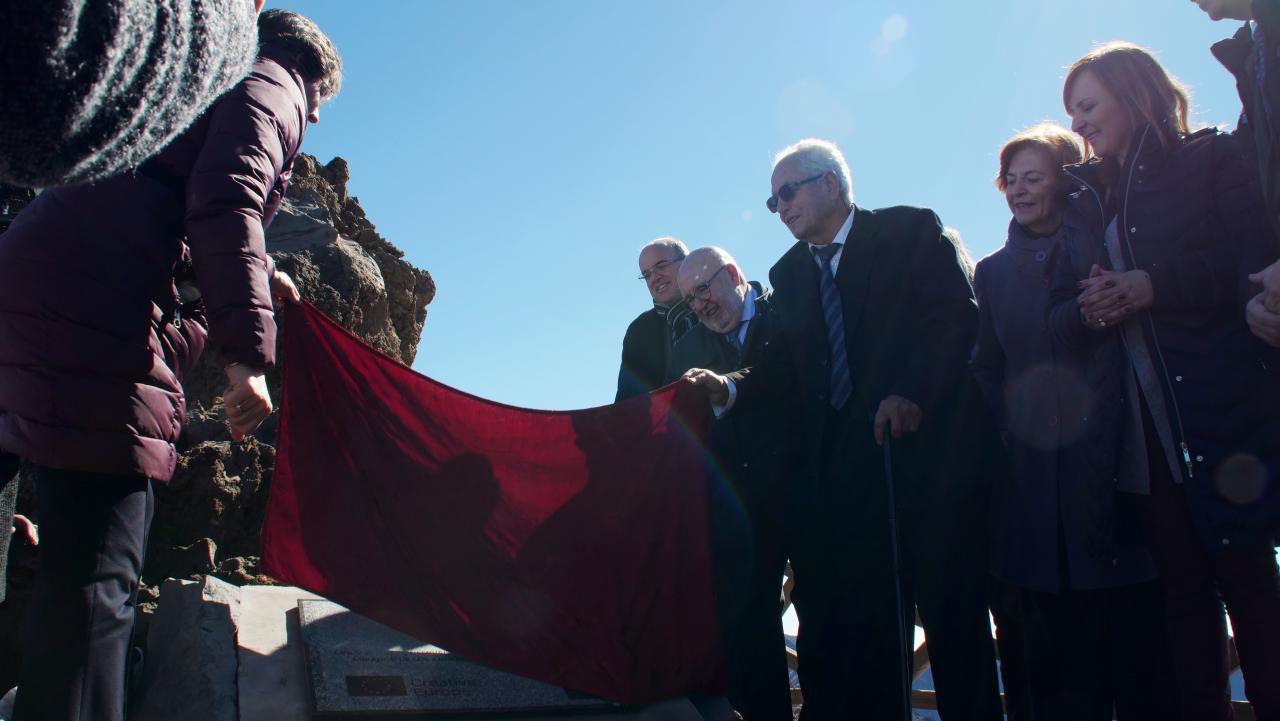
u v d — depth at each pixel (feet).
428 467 13.38
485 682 12.84
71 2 3.28
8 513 9.53
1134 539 11.15
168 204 9.34
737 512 14.07
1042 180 12.32
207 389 22.08
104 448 8.62
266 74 9.92
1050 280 12.11
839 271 13.67
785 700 13.96
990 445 12.25
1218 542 9.80
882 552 12.92
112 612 8.66
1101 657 11.76
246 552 20.47
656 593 13.56
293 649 12.89
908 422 12.56
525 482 13.56
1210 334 10.25
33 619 8.50
